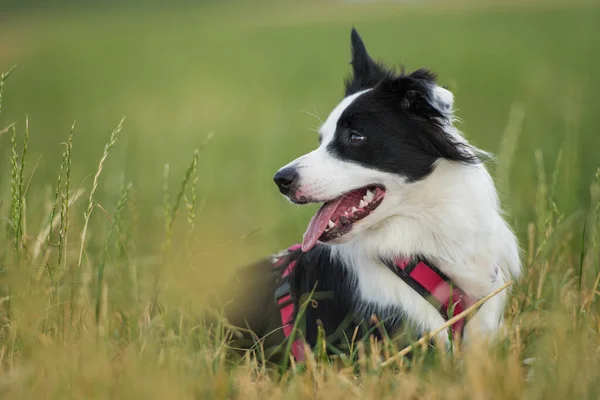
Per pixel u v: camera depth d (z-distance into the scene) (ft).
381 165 11.10
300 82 53.36
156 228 17.99
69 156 10.55
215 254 11.21
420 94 11.02
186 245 10.81
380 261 10.99
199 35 99.40
